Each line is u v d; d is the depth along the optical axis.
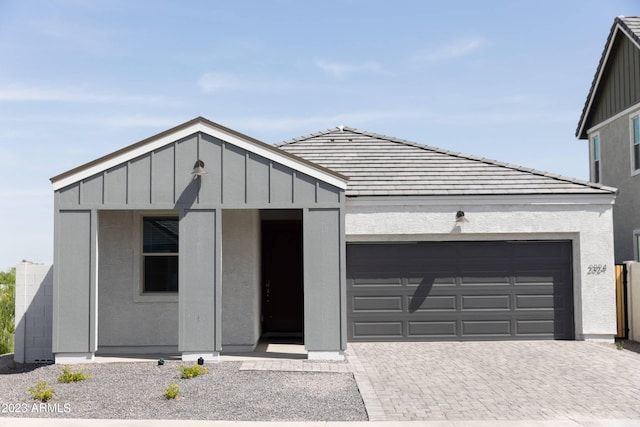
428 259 15.37
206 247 12.49
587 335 15.16
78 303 12.42
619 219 21.33
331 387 10.20
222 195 12.55
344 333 12.48
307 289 12.53
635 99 20.06
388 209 15.32
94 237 12.47
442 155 17.20
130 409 8.98
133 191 12.52
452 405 9.02
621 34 20.94
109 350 13.55
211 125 12.59
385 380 10.72
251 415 8.57
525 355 13.19
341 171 16.41
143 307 13.64
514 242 15.45
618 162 21.42
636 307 15.30
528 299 15.36
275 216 16.73
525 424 8.00
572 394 9.67
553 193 15.30
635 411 8.67
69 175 12.46
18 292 13.60
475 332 15.25
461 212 15.23
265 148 12.59
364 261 15.34
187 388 10.18
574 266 15.43
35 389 10.12
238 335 13.70
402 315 15.23
